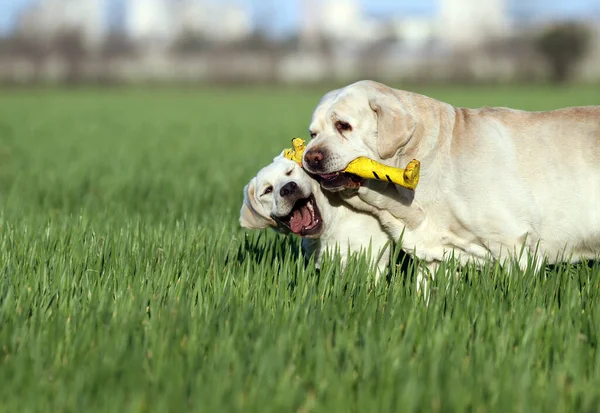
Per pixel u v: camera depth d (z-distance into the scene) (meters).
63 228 5.94
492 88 40.88
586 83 46.28
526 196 4.56
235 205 7.66
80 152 14.05
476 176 4.57
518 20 60.53
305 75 49.56
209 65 50.19
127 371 3.23
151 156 13.17
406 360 3.33
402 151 4.56
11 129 19.61
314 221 4.78
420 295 4.28
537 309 3.89
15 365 3.30
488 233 4.61
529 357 3.41
